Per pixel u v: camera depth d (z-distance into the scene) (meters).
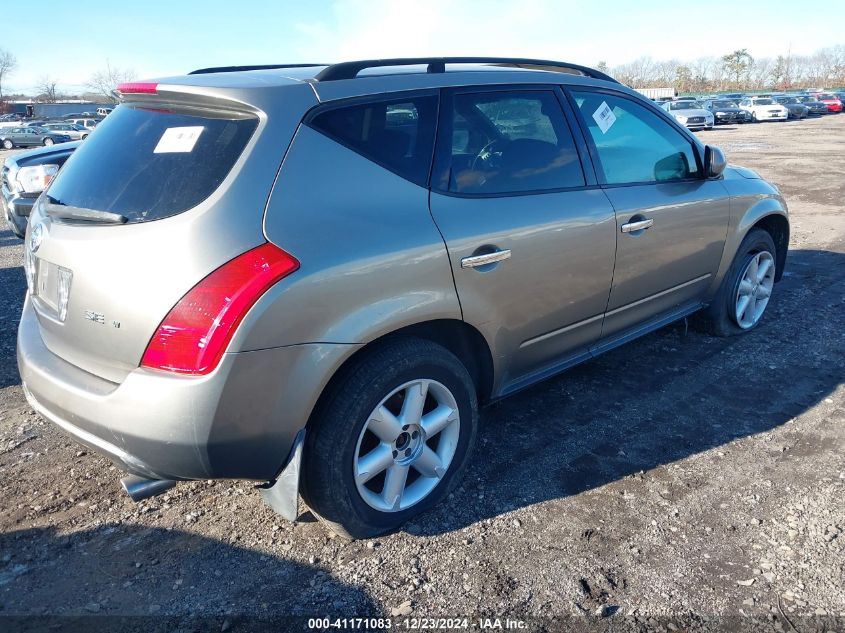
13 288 6.41
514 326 2.97
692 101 32.00
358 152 2.49
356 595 2.35
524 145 3.07
